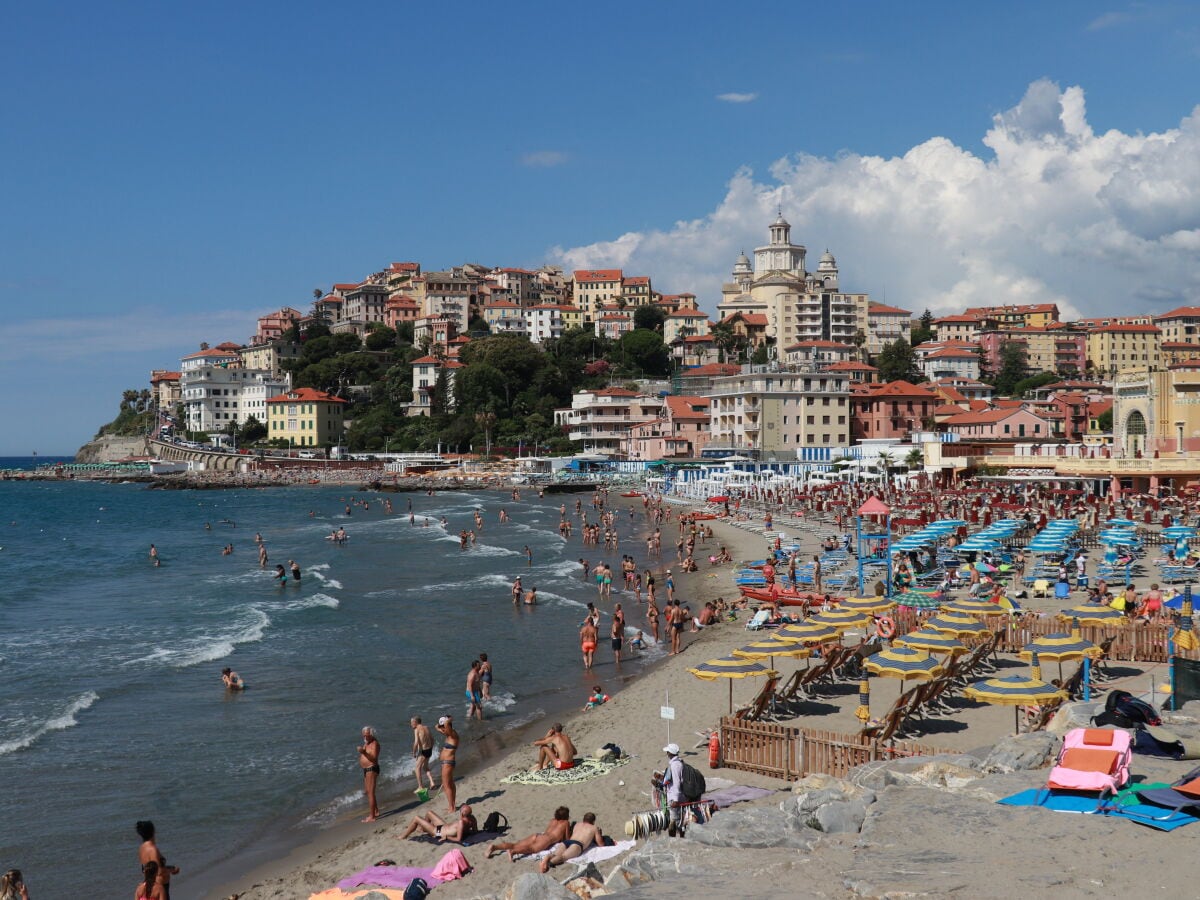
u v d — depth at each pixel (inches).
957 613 1443.2
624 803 960.9
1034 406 7145.7
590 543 3659.0
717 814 648.4
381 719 1369.3
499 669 1654.8
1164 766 653.3
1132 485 3907.5
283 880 850.1
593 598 2372.0
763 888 498.3
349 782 1125.1
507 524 4623.5
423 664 1685.5
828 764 927.7
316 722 1352.1
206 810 1042.7
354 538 4045.3
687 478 5787.4
